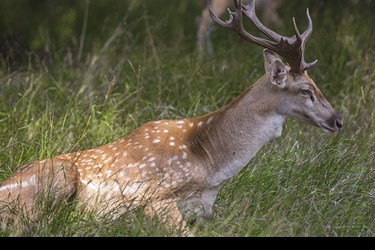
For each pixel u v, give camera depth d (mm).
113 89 14031
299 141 12781
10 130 12594
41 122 12648
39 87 14242
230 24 10945
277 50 10797
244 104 10859
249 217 10281
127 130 12938
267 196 11086
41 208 10219
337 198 11211
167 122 11086
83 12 23578
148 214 10398
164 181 10617
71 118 13000
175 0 23312
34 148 12023
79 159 10844
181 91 14375
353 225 10688
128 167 10672
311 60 15789
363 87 14711
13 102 13859
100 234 9898
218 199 11164
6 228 10125
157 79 14672
